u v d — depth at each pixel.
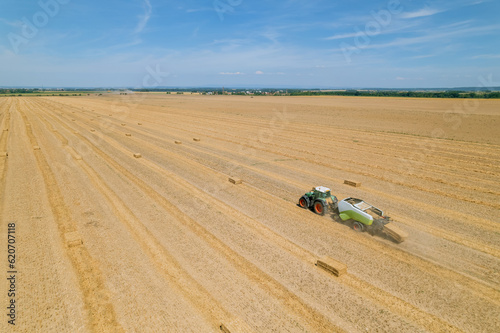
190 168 21.78
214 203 15.23
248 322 7.49
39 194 16.22
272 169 21.55
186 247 11.02
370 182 18.64
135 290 8.68
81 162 23.08
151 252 10.67
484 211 14.23
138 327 7.34
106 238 11.64
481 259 10.30
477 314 7.82
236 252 10.70
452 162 22.95
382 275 9.42
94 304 8.12
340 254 10.59
